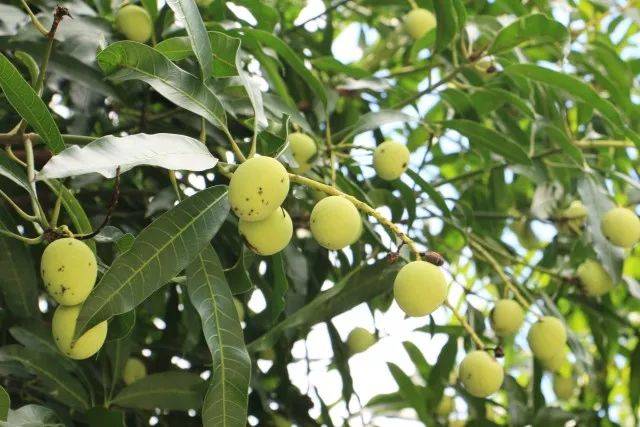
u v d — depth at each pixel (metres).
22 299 1.31
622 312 1.96
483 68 1.72
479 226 1.84
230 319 1.18
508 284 1.58
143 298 1.12
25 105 1.15
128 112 1.65
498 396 2.25
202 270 1.19
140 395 1.41
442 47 1.60
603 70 1.89
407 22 1.75
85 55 1.42
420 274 1.19
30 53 1.41
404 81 2.01
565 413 1.71
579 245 1.71
